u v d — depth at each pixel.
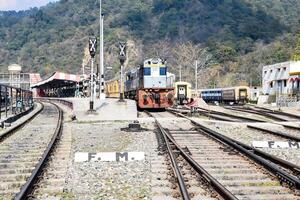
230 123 25.81
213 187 8.88
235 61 140.50
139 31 174.88
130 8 197.38
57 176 10.41
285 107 54.06
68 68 159.25
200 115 34.75
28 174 10.48
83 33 185.38
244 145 14.82
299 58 97.12
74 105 35.91
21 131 21.30
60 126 21.94
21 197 7.81
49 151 13.48
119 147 15.49
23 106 34.81
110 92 61.81
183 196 7.96
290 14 193.38
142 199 8.29
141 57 153.88
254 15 180.50
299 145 16.12
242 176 10.12
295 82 66.31
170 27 170.00
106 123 25.88
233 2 188.88
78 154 12.71
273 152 14.71
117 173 10.84
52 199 8.25
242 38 156.12
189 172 10.55
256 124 25.30
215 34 161.00
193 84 126.25
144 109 40.69
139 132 20.77
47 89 112.56
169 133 19.67
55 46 185.00
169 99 38.69
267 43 154.62
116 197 8.45
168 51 148.88
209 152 14.16
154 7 192.25
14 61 192.38
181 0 188.25
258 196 8.29
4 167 11.62
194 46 145.12
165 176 10.21
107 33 174.38
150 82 38.44
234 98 80.44
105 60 145.62
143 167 11.59
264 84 80.88
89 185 9.55
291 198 8.12
